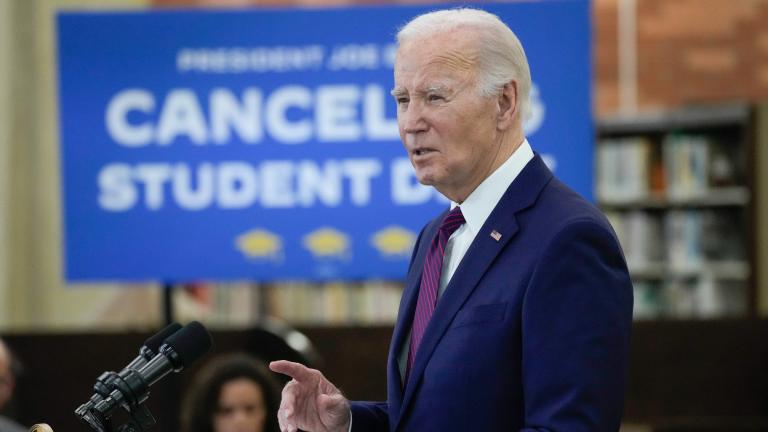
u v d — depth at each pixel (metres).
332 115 8.65
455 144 3.17
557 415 2.86
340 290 12.41
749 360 8.82
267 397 6.25
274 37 8.66
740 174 12.63
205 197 8.72
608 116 13.02
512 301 3.04
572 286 2.96
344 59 8.62
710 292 12.52
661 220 12.88
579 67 8.42
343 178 8.64
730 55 13.12
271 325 8.60
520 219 3.18
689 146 12.73
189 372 8.37
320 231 8.66
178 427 8.33
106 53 8.73
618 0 13.28
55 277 11.48
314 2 13.10
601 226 3.05
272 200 8.68
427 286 3.37
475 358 3.04
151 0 13.05
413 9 8.59
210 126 8.72
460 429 3.02
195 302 12.30
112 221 8.73
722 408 8.83
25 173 10.73
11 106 10.49
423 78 3.16
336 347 8.84
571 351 2.90
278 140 8.68
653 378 8.88
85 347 8.70
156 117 8.73
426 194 8.60
